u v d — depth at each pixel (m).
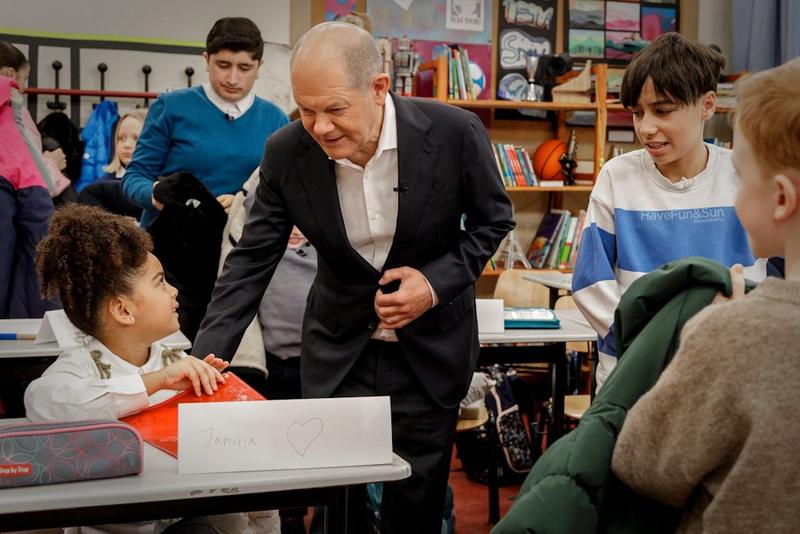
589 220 2.13
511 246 5.52
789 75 1.03
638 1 6.05
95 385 1.68
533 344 3.21
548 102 5.48
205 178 3.19
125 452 1.43
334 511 1.50
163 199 2.96
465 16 5.73
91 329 1.80
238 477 1.43
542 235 5.75
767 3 5.68
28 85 4.97
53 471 1.38
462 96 5.33
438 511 2.17
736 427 0.98
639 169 2.08
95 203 4.55
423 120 1.96
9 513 1.34
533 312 3.04
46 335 2.41
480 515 3.52
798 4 5.51
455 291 1.98
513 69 5.85
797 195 1.02
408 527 2.12
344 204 1.99
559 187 5.52
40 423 1.43
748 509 0.97
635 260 2.06
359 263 1.99
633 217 2.07
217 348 2.02
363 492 2.22
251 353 2.90
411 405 2.08
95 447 1.41
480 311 2.89
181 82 5.18
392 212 1.98
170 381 1.75
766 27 5.70
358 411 1.52
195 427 1.46
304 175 1.98
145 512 1.42
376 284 2.02
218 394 1.78
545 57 5.50
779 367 0.96
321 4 5.44
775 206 1.04
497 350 2.95
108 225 1.78
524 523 1.13
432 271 1.97
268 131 3.26
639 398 1.17
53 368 1.75
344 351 2.09
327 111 1.71
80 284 1.76
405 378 2.08
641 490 1.10
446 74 5.25
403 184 1.94
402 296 1.91
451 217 2.01
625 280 2.08
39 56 4.97
